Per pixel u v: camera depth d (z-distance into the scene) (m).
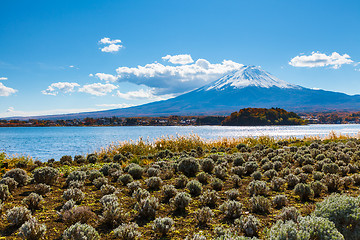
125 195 6.89
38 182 7.98
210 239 4.32
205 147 18.31
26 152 32.00
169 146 17.42
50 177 7.98
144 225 4.96
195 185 7.05
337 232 3.55
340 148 13.88
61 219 5.17
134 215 5.47
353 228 3.96
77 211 4.93
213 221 5.14
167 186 6.92
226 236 3.83
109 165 10.40
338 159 11.09
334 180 6.98
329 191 7.00
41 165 12.50
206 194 6.24
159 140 18.44
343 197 4.39
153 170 9.27
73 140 58.19
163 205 6.12
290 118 199.50
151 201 5.55
